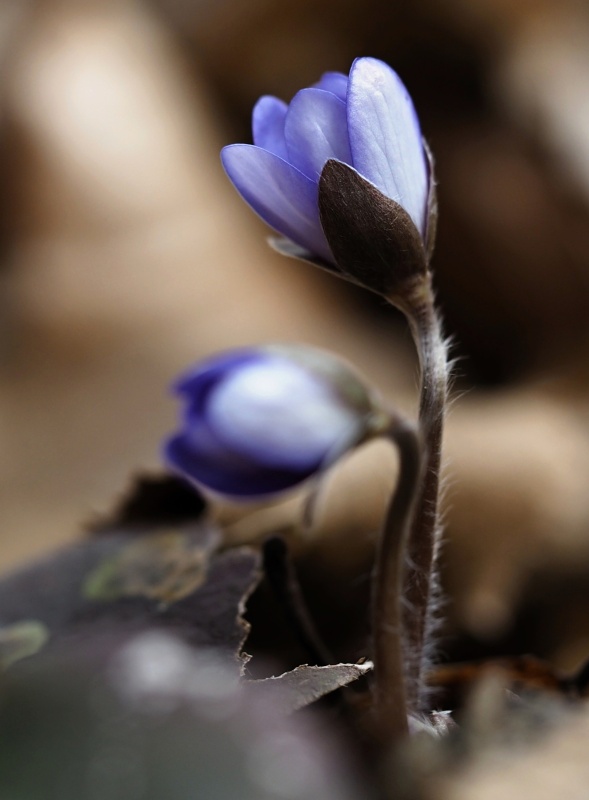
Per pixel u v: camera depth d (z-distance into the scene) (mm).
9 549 237
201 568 148
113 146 352
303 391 147
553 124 381
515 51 406
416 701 128
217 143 401
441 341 126
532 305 363
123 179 346
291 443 147
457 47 411
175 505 172
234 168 123
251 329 323
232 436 148
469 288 370
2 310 324
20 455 272
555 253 362
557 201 368
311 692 117
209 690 84
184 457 151
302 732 83
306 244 126
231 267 338
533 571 236
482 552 231
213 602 141
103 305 320
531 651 230
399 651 122
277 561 136
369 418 146
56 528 243
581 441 270
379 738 119
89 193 343
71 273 328
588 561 239
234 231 352
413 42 414
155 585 148
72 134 352
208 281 331
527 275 361
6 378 305
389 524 124
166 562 153
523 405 298
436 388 126
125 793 75
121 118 363
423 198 126
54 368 306
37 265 332
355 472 215
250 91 424
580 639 234
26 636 142
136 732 78
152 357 309
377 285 124
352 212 121
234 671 126
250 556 148
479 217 366
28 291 326
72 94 364
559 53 402
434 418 126
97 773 76
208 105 417
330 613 206
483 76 412
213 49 421
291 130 123
